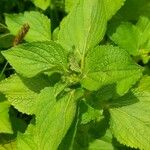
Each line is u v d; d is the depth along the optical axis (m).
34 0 0.43
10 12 0.46
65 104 0.30
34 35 0.39
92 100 0.32
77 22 0.32
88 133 0.36
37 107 0.30
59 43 0.32
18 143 0.34
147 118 0.33
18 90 0.33
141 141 0.33
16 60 0.29
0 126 0.34
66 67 0.30
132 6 0.45
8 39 0.41
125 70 0.27
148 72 0.42
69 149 0.31
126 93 0.33
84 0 0.32
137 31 0.40
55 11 0.46
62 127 0.29
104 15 0.31
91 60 0.28
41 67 0.29
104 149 0.37
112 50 0.28
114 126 0.33
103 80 0.28
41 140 0.29
